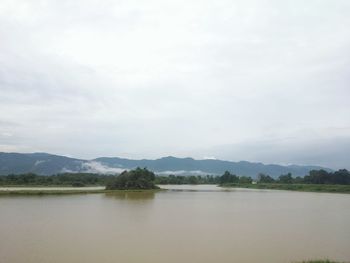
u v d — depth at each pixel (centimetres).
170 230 5172
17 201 9500
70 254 3619
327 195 15275
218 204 9712
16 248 3834
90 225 5516
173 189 19638
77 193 13312
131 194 13562
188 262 3419
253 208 8662
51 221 5872
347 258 3619
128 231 5034
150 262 3400
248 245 4178
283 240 4506
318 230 5322
